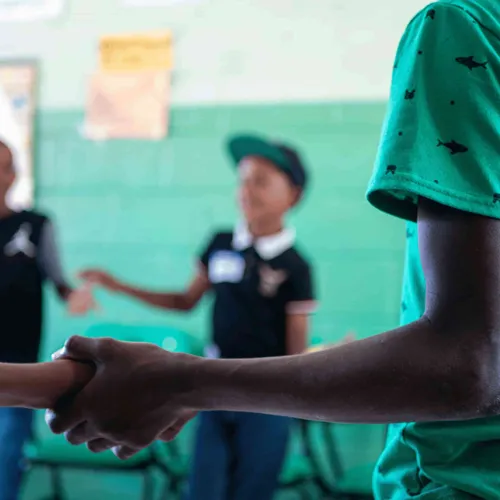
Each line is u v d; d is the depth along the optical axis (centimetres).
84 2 322
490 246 49
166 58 316
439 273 50
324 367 50
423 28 57
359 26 301
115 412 56
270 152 257
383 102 299
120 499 307
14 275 267
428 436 58
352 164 302
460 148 53
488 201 50
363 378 49
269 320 246
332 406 50
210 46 313
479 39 55
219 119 312
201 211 313
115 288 282
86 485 309
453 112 54
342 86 303
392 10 299
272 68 308
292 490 295
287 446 239
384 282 298
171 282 315
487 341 47
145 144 318
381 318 298
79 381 60
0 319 264
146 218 318
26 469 268
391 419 49
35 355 272
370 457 290
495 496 55
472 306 48
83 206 322
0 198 273
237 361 54
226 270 252
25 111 326
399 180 52
